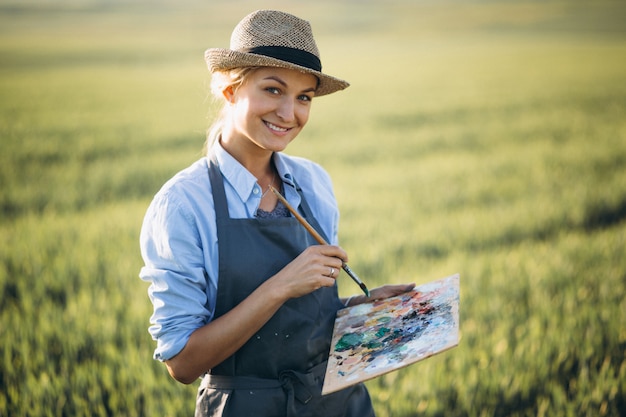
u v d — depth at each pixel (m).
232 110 2.08
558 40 45.56
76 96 23.72
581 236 7.52
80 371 4.20
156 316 1.98
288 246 2.06
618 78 26.27
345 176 11.43
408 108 20.62
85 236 7.52
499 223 8.05
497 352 4.42
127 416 3.86
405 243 7.38
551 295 5.68
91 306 5.42
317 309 2.13
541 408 3.77
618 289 5.60
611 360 4.37
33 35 50.09
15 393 3.97
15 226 8.09
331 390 1.86
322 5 79.25
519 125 16.78
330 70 32.06
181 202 1.98
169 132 16.66
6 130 16.56
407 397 3.97
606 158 12.12
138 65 34.62
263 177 2.18
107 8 72.19
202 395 2.09
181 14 67.56
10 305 5.49
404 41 48.28
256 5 77.19
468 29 55.94
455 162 12.40
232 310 1.92
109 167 12.32
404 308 2.21
